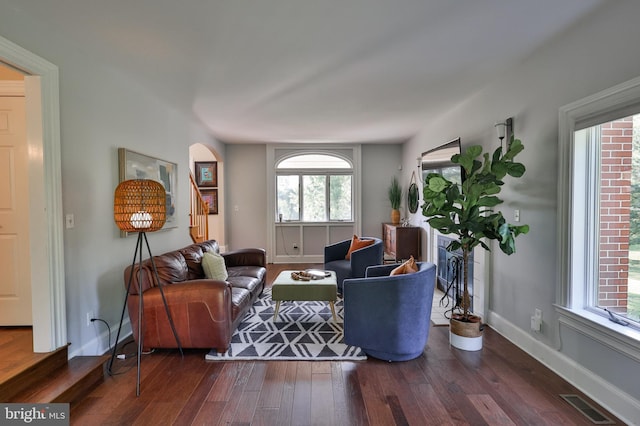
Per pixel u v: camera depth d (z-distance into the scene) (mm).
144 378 2373
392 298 2547
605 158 2195
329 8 2027
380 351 2619
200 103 3904
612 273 2166
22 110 2713
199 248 3871
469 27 2252
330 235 6918
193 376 2402
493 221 2627
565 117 2320
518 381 2316
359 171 6812
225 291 2697
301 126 5168
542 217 2590
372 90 3494
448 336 3127
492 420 1900
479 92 3555
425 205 2959
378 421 1895
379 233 6938
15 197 2725
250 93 3559
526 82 2770
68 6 1995
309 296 3348
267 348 2838
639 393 1840
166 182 3928
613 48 1957
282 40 2428
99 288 2750
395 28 2266
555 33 2330
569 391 2188
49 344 2240
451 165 4055
